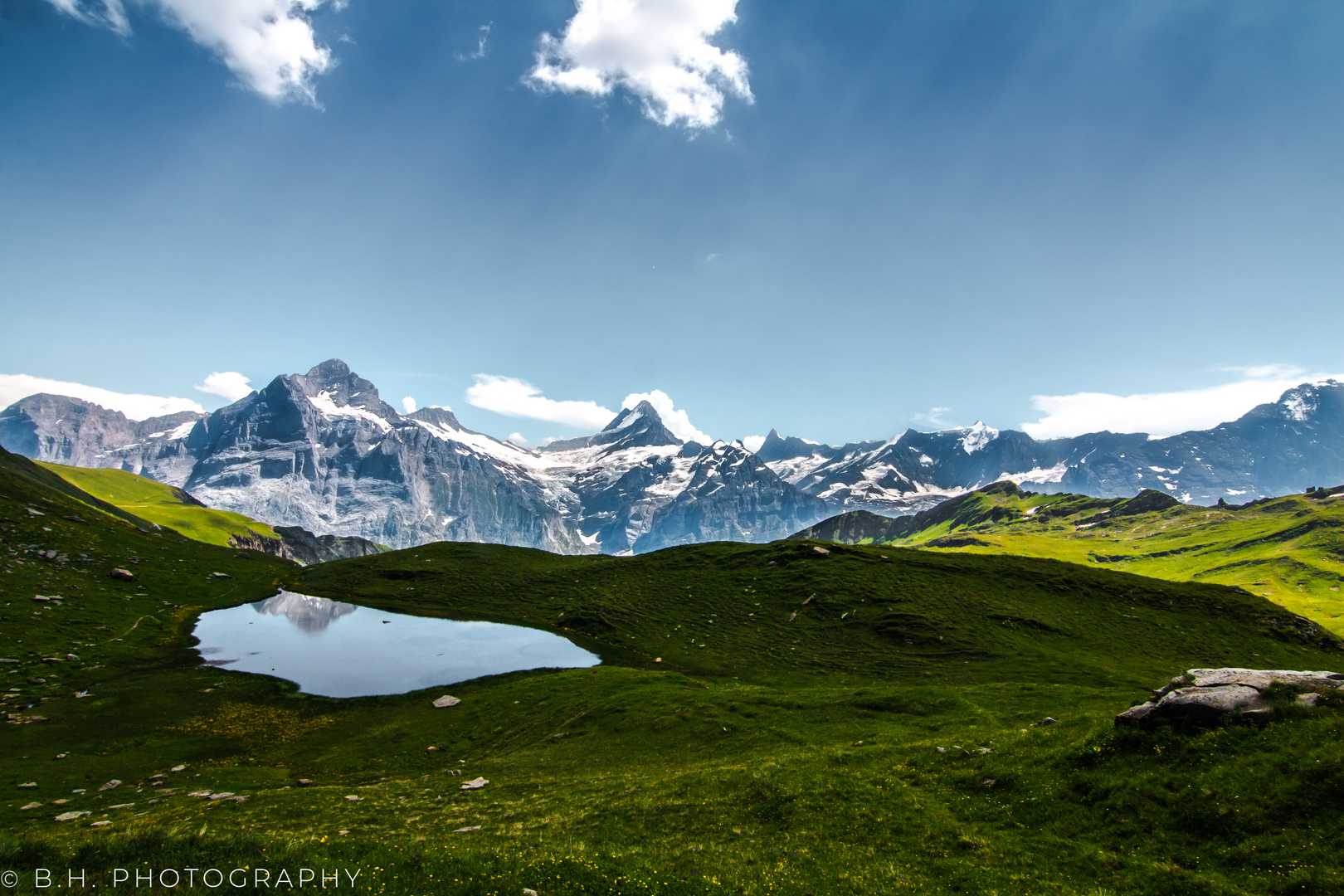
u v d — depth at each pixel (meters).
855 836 28.67
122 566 136.88
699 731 56.75
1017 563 154.88
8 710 68.81
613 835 31.55
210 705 76.25
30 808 44.69
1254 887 20.59
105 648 93.50
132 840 21.77
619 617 125.19
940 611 121.44
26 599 103.19
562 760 53.22
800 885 23.91
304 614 133.00
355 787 47.25
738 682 89.88
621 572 162.50
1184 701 29.97
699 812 33.59
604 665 97.94
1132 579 147.50
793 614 124.94
